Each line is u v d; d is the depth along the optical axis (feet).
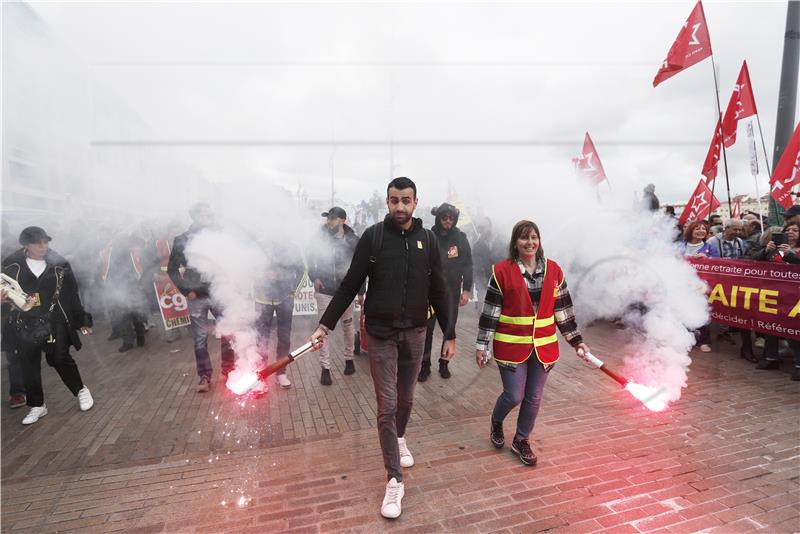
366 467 8.59
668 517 6.99
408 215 7.27
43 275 10.65
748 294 14.62
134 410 11.48
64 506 7.45
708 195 20.11
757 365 14.44
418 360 7.84
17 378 11.78
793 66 19.11
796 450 9.04
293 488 7.90
